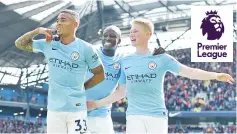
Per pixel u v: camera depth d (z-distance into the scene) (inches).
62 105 169.5
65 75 169.8
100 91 233.3
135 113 186.4
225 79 184.1
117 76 235.8
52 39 172.9
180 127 1293.1
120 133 1212.5
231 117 1272.1
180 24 1362.0
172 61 189.0
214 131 1250.0
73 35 173.2
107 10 1315.2
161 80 189.5
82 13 1288.1
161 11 1333.7
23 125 1338.6
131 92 189.3
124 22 1323.8
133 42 191.8
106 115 237.0
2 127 1323.8
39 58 1337.4
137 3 1314.0
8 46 1283.2
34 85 1369.3
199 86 1374.3
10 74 1359.5
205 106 1337.4
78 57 170.7
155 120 184.7
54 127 171.5
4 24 1219.2
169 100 1376.7
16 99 1359.5
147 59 188.2
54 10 1282.0
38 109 1402.6
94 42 1320.1
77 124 170.2
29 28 1282.0
